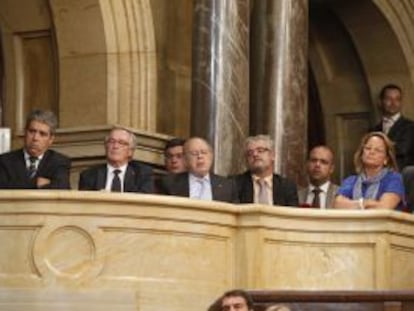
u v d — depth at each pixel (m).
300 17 25.31
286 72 25.02
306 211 17.66
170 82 25.06
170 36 25.16
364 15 30.17
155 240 17.14
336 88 31.17
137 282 17.02
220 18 23.89
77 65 24.39
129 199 17.00
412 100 30.23
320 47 31.23
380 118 30.44
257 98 25.05
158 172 23.77
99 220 16.98
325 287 17.67
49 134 19.05
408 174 20.27
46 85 24.89
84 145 23.50
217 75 23.75
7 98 25.09
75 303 16.88
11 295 16.86
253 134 25.00
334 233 17.73
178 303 17.16
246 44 24.22
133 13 24.44
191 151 19.45
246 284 17.45
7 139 21.84
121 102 24.27
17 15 25.02
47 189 18.45
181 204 17.19
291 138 24.86
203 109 23.69
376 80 30.56
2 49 25.22
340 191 19.17
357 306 16.98
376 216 17.73
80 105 24.33
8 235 16.94
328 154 21.42
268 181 19.94
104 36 24.20
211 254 17.39
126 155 19.53
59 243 16.94
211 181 19.48
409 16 30.20
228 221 17.52
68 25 24.42
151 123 24.52
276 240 17.59
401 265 18.00
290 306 16.89
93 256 16.97
